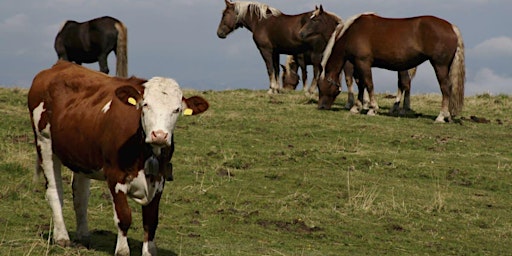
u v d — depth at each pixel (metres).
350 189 13.58
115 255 8.34
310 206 12.57
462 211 12.67
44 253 8.77
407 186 14.01
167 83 8.15
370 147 17.08
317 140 17.69
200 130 18.11
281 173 14.31
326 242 10.84
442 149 17.17
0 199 11.64
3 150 14.81
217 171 14.36
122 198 8.32
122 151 8.21
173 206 12.06
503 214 12.66
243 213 11.95
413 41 20.50
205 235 10.65
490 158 16.44
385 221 12.00
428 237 11.36
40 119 9.45
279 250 10.09
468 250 10.81
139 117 8.21
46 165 9.54
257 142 17.23
